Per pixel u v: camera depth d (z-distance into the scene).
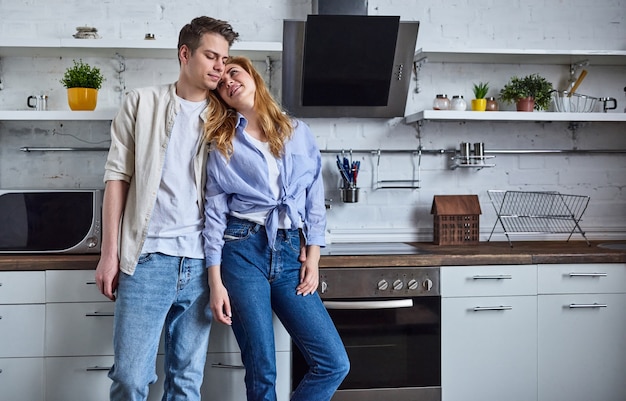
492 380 2.42
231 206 2.07
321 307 2.07
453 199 2.87
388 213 3.02
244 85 2.03
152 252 1.98
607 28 3.11
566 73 3.10
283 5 2.95
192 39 1.96
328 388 2.00
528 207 3.08
